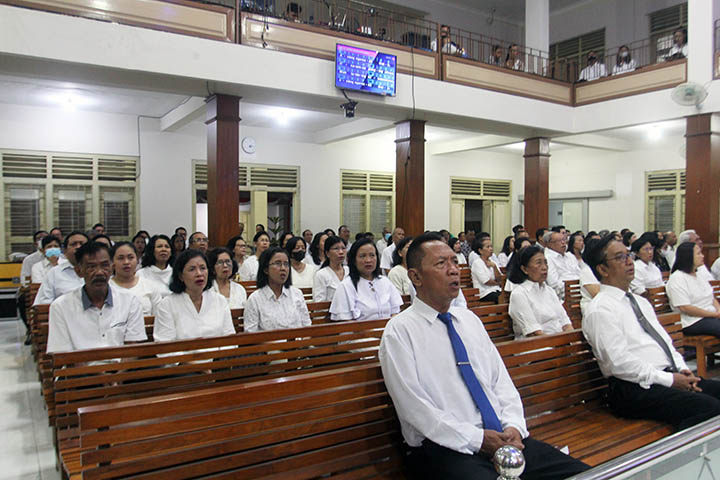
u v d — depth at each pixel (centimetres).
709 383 274
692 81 781
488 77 824
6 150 827
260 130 1046
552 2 1273
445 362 198
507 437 189
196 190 985
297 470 183
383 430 204
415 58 745
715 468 139
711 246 773
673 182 1137
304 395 187
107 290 284
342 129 1016
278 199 1127
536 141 973
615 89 880
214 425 169
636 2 1155
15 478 270
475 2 1237
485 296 612
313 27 652
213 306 318
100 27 511
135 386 233
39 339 321
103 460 154
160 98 793
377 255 372
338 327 285
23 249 847
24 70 543
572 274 618
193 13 568
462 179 1334
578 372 279
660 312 460
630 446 233
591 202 1298
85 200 890
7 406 378
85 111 882
